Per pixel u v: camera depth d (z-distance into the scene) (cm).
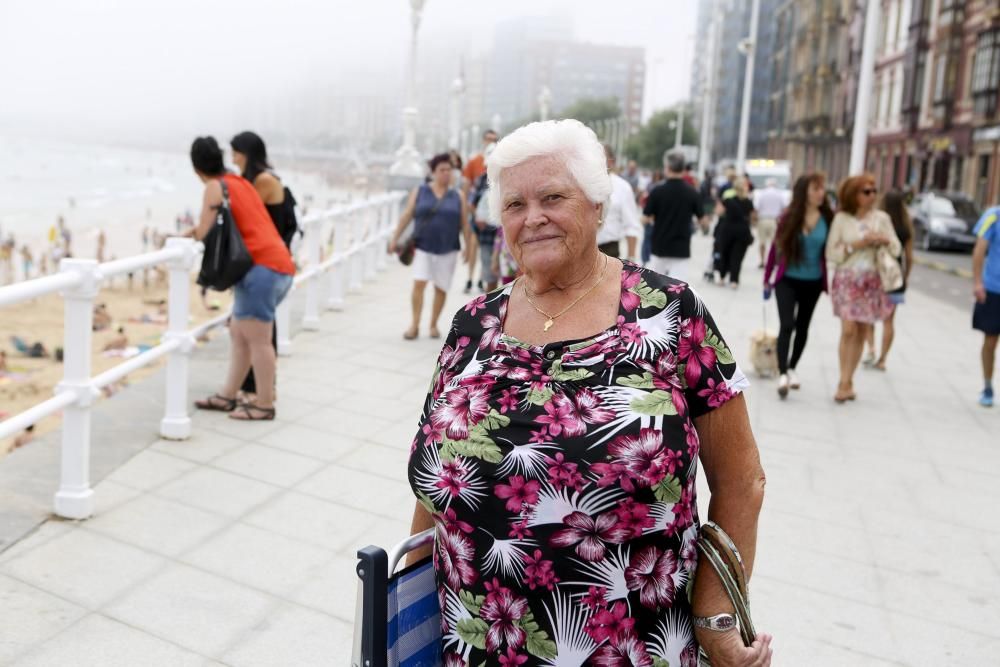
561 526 162
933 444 625
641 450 160
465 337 186
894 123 4931
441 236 857
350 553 398
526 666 165
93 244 6006
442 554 177
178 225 6506
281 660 311
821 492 520
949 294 1631
